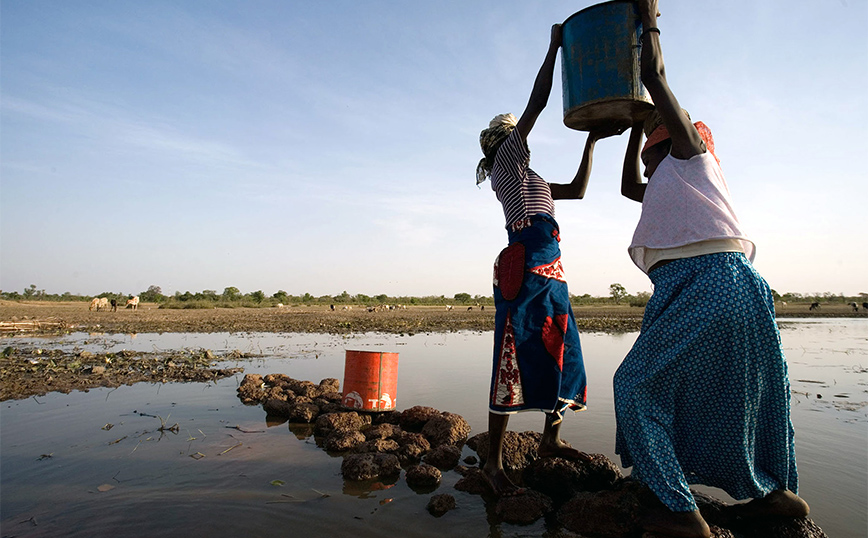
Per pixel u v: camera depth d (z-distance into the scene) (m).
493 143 2.92
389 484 2.61
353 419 3.61
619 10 2.44
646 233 2.26
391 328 15.47
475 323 18.27
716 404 2.04
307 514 2.20
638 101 2.45
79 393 4.99
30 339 11.87
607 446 3.17
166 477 2.63
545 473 2.62
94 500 2.33
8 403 4.51
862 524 2.13
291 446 3.22
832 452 3.11
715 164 2.24
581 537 2.05
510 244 2.72
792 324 20.98
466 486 2.55
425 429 3.46
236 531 2.02
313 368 6.69
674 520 1.92
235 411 4.20
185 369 6.53
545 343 2.56
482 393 4.84
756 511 2.13
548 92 2.62
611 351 8.81
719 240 2.07
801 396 4.87
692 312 2.02
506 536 2.04
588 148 3.04
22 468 2.76
